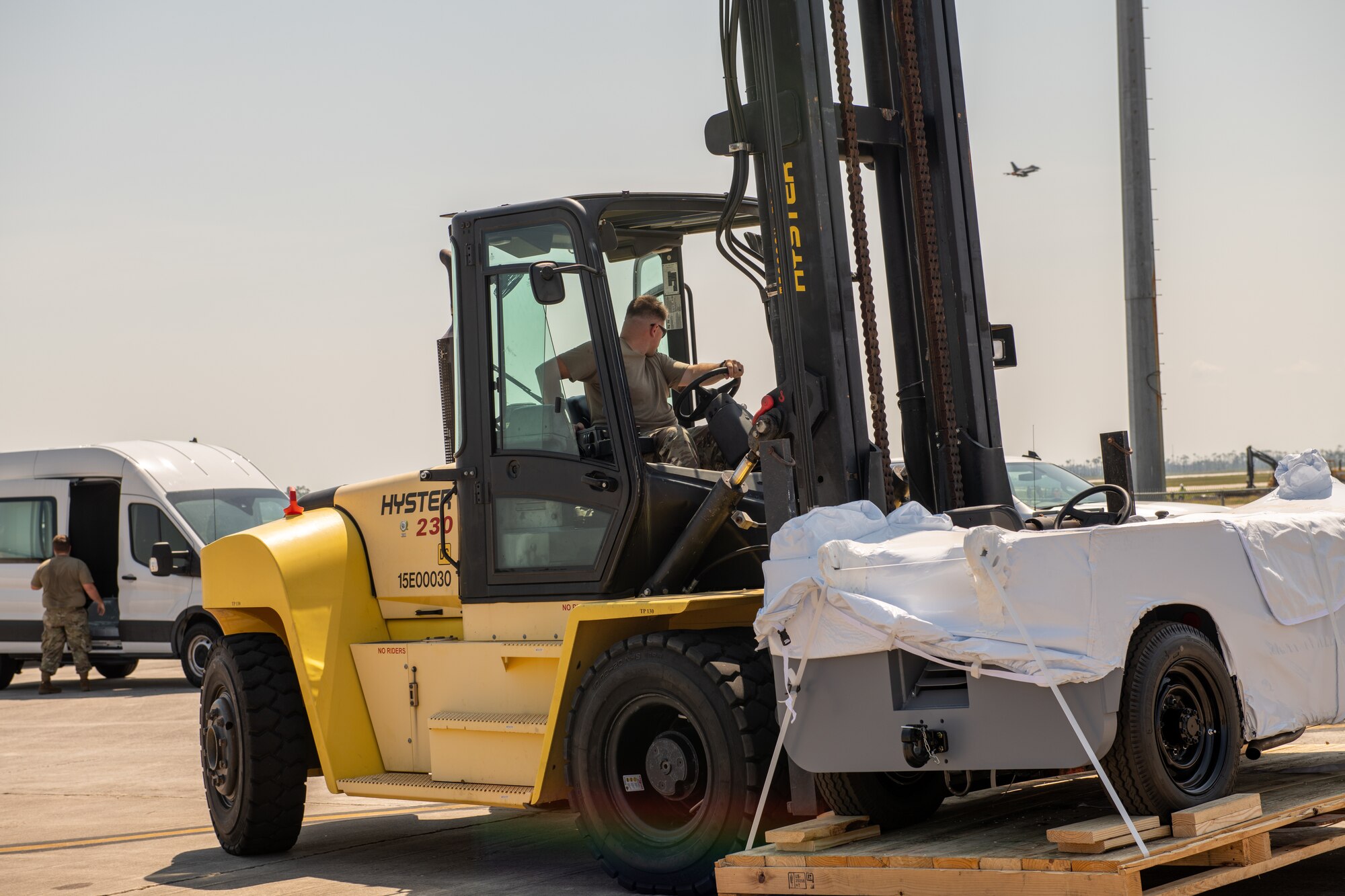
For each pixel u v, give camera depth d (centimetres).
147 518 3319
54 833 1638
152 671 3966
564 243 1218
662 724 1136
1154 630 902
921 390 1275
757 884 964
